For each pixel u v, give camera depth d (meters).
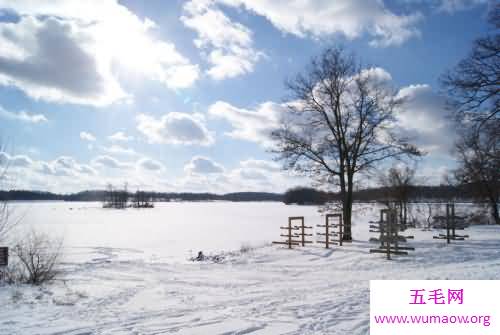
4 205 12.83
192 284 11.81
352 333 5.68
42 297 9.50
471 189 34.56
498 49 20.33
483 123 21.34
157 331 6.24
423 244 19.69
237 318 6.87
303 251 19.34
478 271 10.40
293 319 6.57
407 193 33.84
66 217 68.31
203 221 57.34
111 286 11.48
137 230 40.78
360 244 21.19
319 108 24.66
